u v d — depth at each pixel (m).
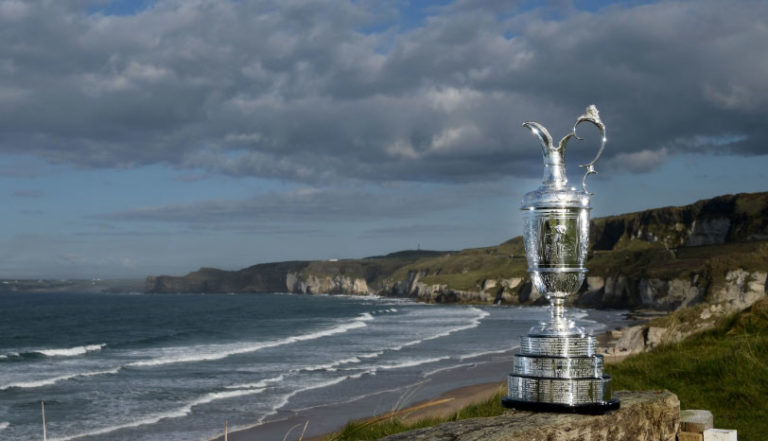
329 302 193.75
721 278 113.69
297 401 25.86
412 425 7.79
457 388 27.52
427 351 45.12
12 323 93.19
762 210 158.00
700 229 169.25
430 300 186.62
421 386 28.83
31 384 31.22
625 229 189.88
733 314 10.40
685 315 16.52
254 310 133.00
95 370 37.75
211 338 62.19
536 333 2.61
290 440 19.11
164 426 21.81
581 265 2.66
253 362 39.22
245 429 21.12
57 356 47.59
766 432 5.92
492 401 8.42
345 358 40.81
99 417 23.41
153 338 63.47
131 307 153.00
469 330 66.69
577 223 2.63
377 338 56.88
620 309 136.88
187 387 29.78
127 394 28.12
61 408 25.22
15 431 21.30
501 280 175.00
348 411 23.61
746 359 7.65
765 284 107.38
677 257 142.25
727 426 6.16
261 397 26.88
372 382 30.50
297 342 53.81
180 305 166.75
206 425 21.81
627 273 141.62
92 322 94.38
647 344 25.81
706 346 9.54
